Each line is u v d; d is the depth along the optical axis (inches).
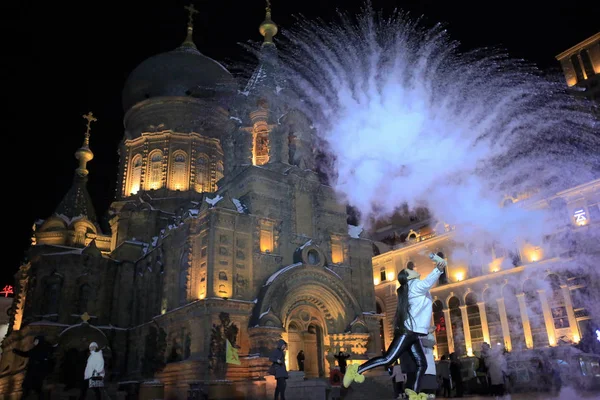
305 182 1750.7
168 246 1713.8
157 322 1635.1
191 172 2176.4
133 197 2162.9
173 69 2297.0
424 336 380.5
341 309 1588.3
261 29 2033.7
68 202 2159.2
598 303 1747.0
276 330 1381.6
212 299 1389.0
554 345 1814.7
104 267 1902.1
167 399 1392.7
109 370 1726.1
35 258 1882.4
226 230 1513.3
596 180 1843.0
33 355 885.8
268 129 1795.0
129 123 2358.5
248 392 1229.1
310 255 1620.3
